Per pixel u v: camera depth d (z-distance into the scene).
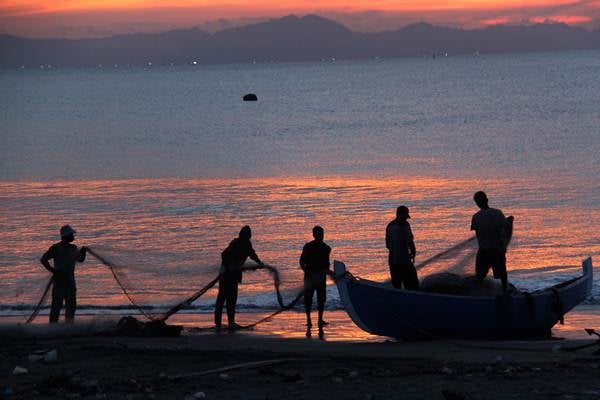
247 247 23.31
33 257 41.34
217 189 65.31
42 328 21.55
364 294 20.14
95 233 47.62
